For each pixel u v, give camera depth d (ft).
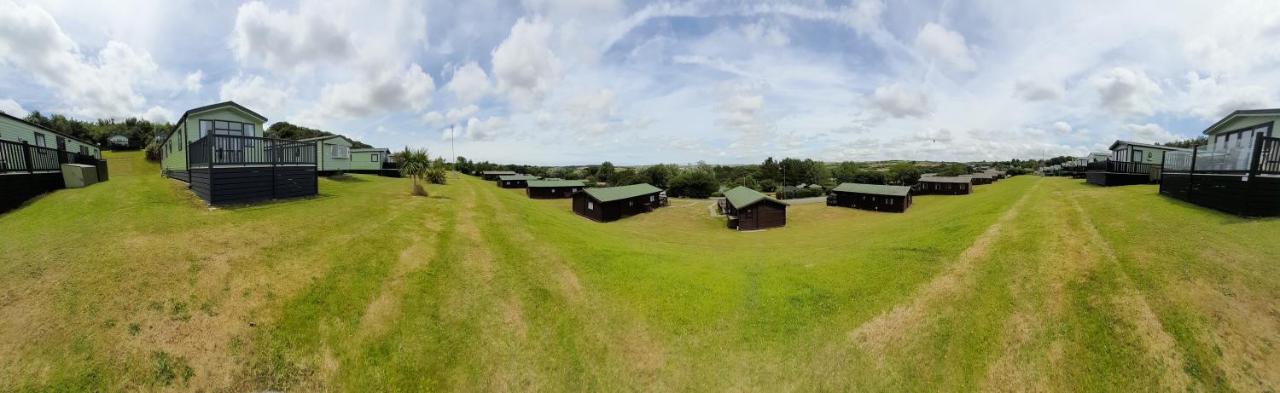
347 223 56.85
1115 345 32.37
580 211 147.13
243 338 30.48
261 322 32.30
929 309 41.81
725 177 362.12
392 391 29.86
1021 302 40.63
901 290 46.75
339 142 130.00
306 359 30.37
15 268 33.71
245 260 40.09
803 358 36.01
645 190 165.17
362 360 31.55
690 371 34.86
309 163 71.26
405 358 32.65
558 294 46.06
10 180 53.62
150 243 40.22
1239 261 37.47
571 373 33.94
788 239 96.17
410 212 71.61
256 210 56.34
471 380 31.94
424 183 134.82
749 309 44.78
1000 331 36.83
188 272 36.19
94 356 26.40
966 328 37.96
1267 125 55.06
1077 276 42.83
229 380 27.40
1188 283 36.24
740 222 122.11
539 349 36.24
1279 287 33.06
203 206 55.57
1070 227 58.54
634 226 123.13
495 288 45.47
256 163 61.72
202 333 29.91
